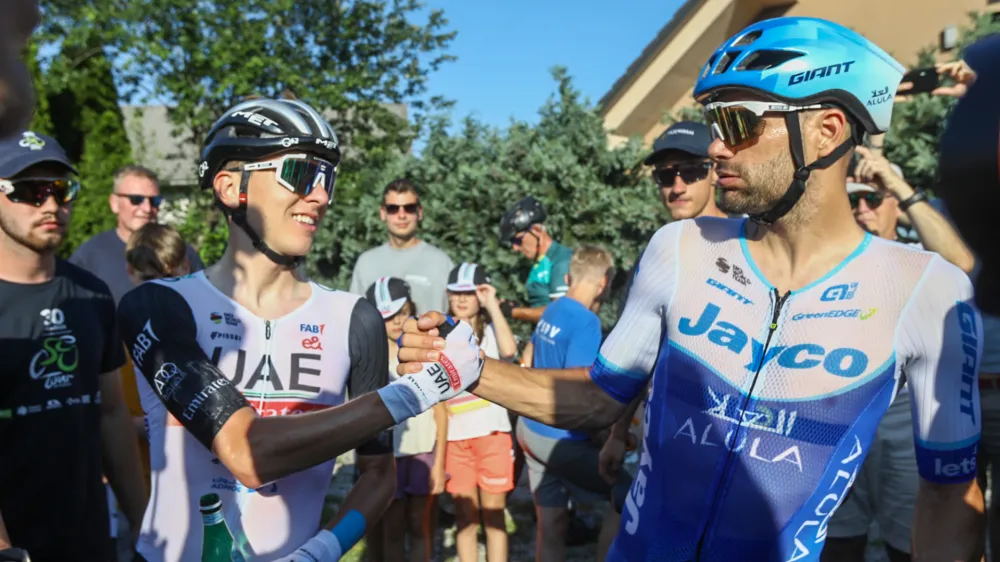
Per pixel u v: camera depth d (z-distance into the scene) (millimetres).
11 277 2146
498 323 4094
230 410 1384
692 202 2914
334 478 5277
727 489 1401
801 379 1352
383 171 7812
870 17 8008
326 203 1613
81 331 2242
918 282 1337
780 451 1362
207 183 1636
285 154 1534
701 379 1447
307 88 11844
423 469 3443
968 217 674
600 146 6879
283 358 1597
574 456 3121
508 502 4977
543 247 4984
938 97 5594
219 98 11828
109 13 11398
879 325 1336
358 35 12484
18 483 2035
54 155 2123
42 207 2117
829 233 1403
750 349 1406
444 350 1504
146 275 3203
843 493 1377
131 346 1531
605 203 6379
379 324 1764
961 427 1323
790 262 1433
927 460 1360
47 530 2078
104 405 2461
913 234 3215
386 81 12703
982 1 7418
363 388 1727
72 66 11977
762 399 1379
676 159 2895
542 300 4949
